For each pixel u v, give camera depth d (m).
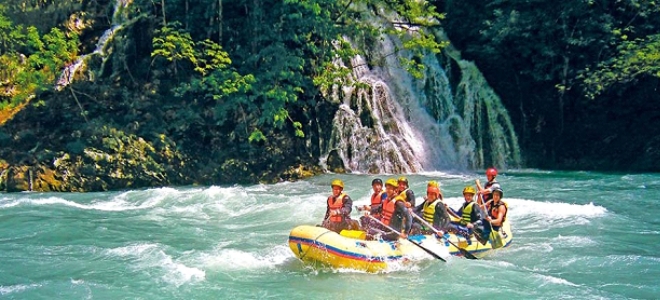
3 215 14.45
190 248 11.68
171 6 22.00
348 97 23.02
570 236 12.33
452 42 26.45
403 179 11.03
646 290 9.16
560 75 24.72
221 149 20.81
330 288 9.29
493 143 25.41
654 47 23.12
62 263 10.58
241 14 22.45
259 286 9.41
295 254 10.42
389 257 10.06
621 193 17.14
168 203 16.27
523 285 9.31
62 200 16.53
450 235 10.82
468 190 11.14
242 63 21.44
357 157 22.56
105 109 20.23
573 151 24.94
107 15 22.00
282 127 21.62
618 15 24.22
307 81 22.28
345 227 10.80
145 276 9.87
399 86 24.48
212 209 15.47
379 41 24.72
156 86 21.05
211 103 21.30
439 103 25.14
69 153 18.84
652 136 23.27
